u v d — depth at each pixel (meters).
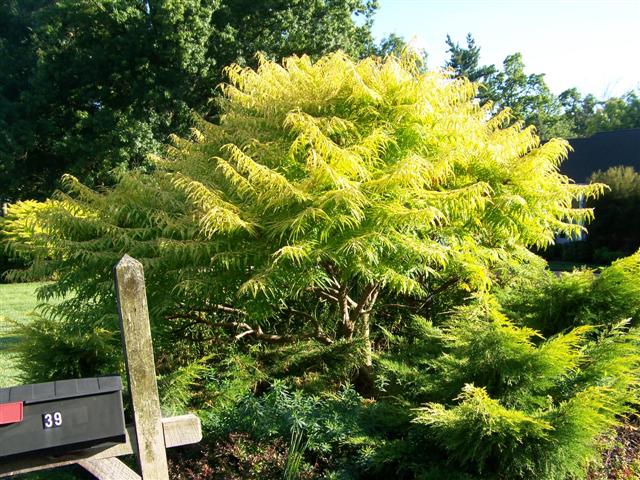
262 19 19.62
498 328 3.56
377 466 3.44
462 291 6.17
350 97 4.48
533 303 4.78
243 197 4.46
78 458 2.33
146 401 2.45
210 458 3.79
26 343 4.39
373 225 4.18
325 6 20.00
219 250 4.29
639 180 19.16
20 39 24.50
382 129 4.51
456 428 3.19
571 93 52.78
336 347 5.18
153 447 2.46
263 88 5.18
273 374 4.98
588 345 4.01
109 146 19.12
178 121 20.59
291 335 5.59
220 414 4.06
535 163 4.82
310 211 3.83
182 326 5.23
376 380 4.78
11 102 21.69
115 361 4.38
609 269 4.48
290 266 4.12
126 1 18.80
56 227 4.60
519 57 39.50
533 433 3.17
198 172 4.98
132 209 4.70
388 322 6.57
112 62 19.39
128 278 2.42
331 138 4.59
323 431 3.76
